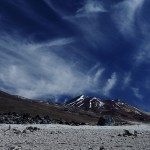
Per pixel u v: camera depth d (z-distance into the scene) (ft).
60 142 87.66
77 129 143.54
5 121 204.03
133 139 99.91
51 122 234.58
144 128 169.37
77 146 78.74
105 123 224.33
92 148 73.87
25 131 116.98
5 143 81.20
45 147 74.79
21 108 336.90
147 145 82.89
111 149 73.36
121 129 150.82
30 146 76.18
